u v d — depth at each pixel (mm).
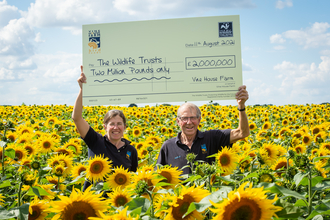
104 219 1646
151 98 4621
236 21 4590
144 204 2053
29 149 5695
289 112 17172
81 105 4633
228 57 4566
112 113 4867
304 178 2441
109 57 4660
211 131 4816
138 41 4652
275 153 3486
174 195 1972
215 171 2436
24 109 17766
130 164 4832
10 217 2135
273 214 1602
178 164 4547
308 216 2201
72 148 6117
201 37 4602
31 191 2498
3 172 4121
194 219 1936
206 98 4566
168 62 4617
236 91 4547
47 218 2361
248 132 4629
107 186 2994
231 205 1589
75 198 1857
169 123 12133
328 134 7836
